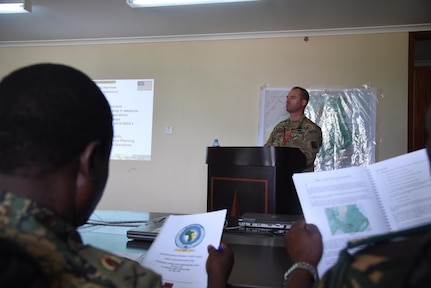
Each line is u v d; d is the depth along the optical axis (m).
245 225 1.20
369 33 3.23
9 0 2.81
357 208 0.68
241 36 3.47
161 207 3.62
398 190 0.68
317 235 0.65
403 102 3.14
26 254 0.33
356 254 0.39
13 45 4.02
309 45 3.34
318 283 0.45
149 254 0.78
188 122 3.59
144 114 3.70
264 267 0.76
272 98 3.39
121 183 3.72
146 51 3.71
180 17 3.12
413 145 3.14
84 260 0.39
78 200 0.44
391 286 0.33
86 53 3.87
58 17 3.20
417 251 0.32
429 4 2.69
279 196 1.77
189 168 3.57
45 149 0.38
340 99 3.25
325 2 2.72
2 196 0.37
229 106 3.49
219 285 0.65
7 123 0.37
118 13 3.08
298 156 1.90
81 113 0.40
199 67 3.58
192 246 0.77
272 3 2.77
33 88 0.38
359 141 3.19
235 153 1.84
